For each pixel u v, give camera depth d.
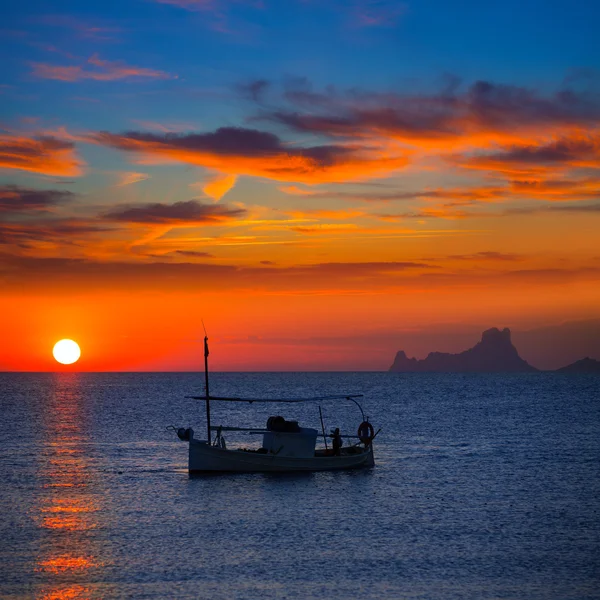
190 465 54.38
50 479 52.47
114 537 35.44
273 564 30.78
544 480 52.75
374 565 30.69
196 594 26.91
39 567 30.23
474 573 29.64
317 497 46.00
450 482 51.75
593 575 29.44
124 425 98.81
